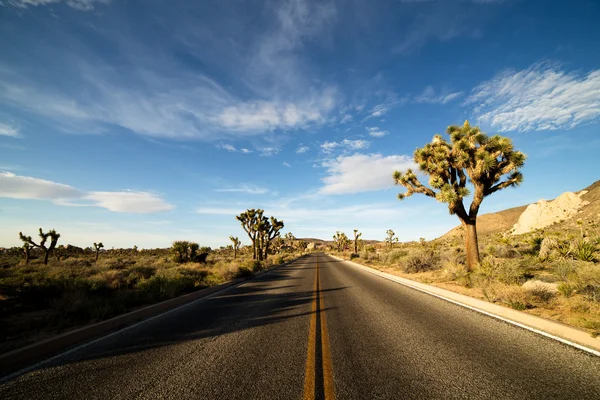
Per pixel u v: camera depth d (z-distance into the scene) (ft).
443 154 45.96
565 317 20.35
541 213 237.04
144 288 34.06
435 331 18.93
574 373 12.35
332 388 11.41
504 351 15.07
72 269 55.11
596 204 188.34
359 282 47.19
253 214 113.39
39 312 24.91
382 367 13.41
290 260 145.79
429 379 12.08
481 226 313.94
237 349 16.33
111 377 12.89
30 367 14.11
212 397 10.92
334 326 20.81
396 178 54.90
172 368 13.79
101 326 20.76
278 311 26.40
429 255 62.44
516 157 41.29
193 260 91.66
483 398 10.48
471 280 36.50
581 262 36.17
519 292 25.31
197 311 26.86
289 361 14.40
